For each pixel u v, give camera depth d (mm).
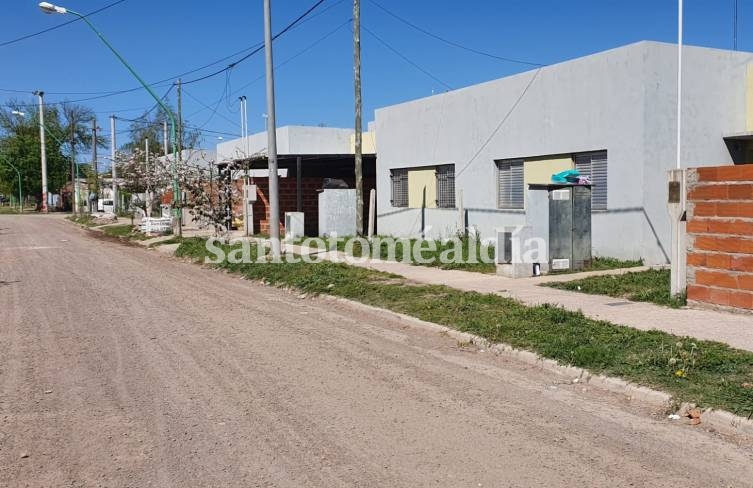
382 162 22953
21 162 76312
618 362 7059
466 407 6152
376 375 7219
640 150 14102
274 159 17469
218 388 6711
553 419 5832
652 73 14023
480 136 18547
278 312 11250
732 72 15234
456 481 4570
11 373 7277
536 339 8109
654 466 4828
